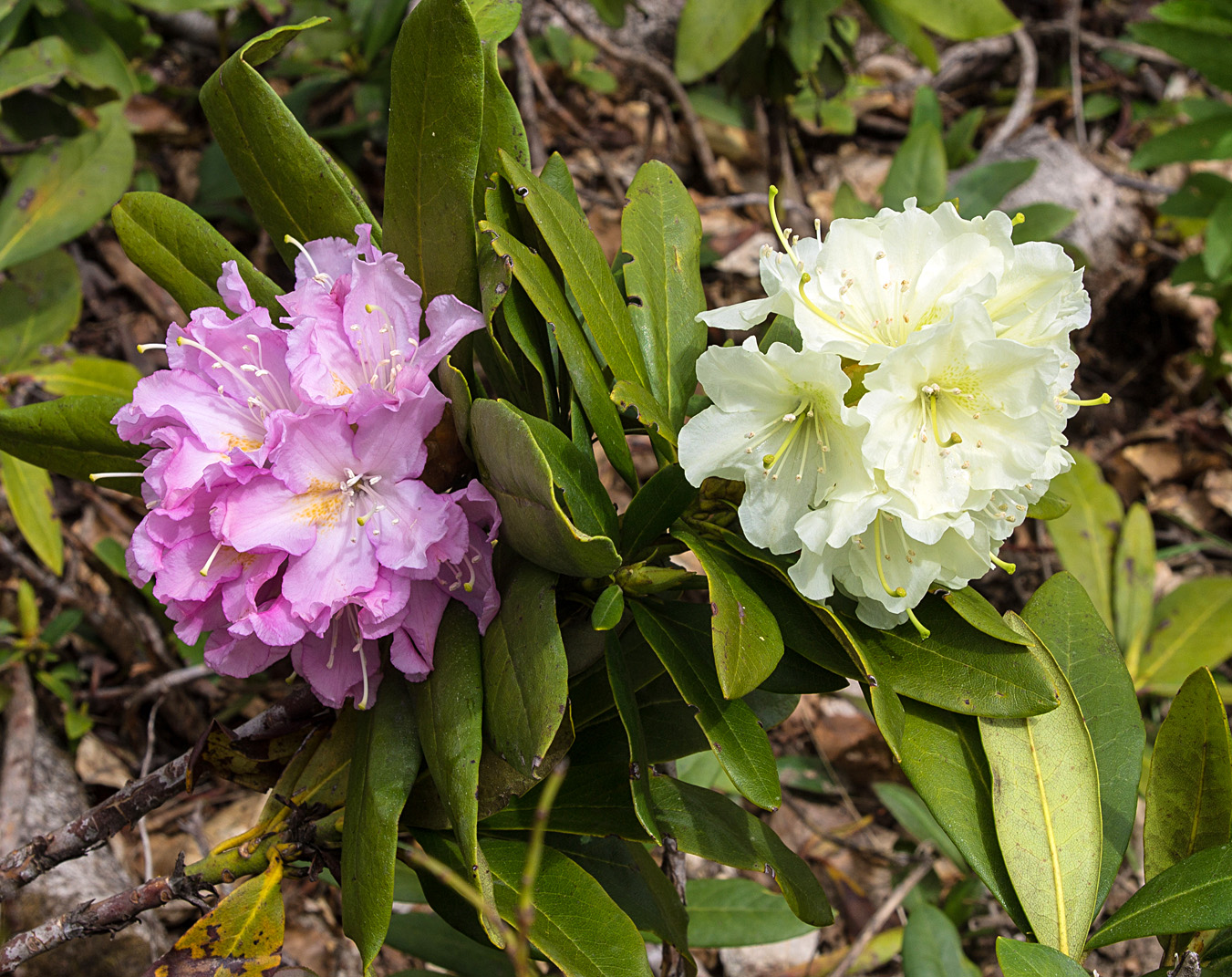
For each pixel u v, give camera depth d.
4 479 0.89
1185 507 1.41
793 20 1.20
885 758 1.11
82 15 1.12
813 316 0.56
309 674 0.57
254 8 1.35
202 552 0.55
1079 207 1.43
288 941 0.90
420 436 0.55
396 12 1.21
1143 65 1.79
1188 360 1.44
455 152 0.56
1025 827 0.59
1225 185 1.22
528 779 0.58
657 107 1.48
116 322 1.22
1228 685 1.06
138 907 0.60
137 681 1.01
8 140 1.12
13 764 0.86
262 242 1.28
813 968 0.90
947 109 1.76
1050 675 0.59
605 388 0.58
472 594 0.56
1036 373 0.54
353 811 0.57
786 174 1.41
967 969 0.80
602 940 0.57
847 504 0.55
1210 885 0.57
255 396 0.56
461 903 0.60
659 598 0.61
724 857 0.60
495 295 0.56
